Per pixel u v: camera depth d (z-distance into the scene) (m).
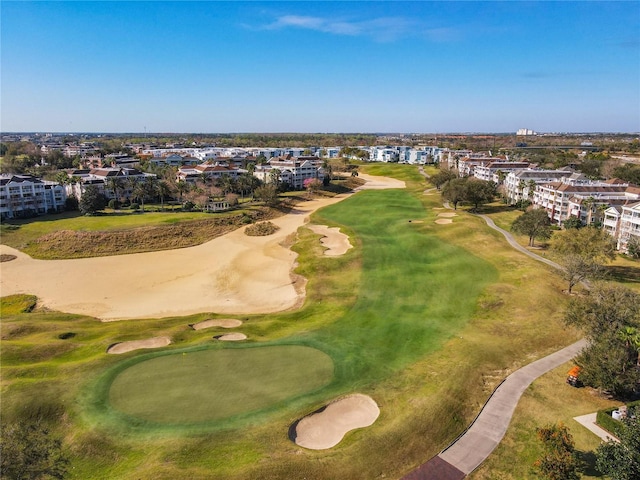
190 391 44.91
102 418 40.53
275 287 83.50
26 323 64.88
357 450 37.00
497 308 66.31
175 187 148.38
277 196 159.00
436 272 83.19
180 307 75.75
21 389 44.88
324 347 55.31
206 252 107.06
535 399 44.59
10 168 195.25
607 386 43.03
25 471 31.09
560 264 78.62
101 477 34.28
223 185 161.50
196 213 136.25
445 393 44.50
